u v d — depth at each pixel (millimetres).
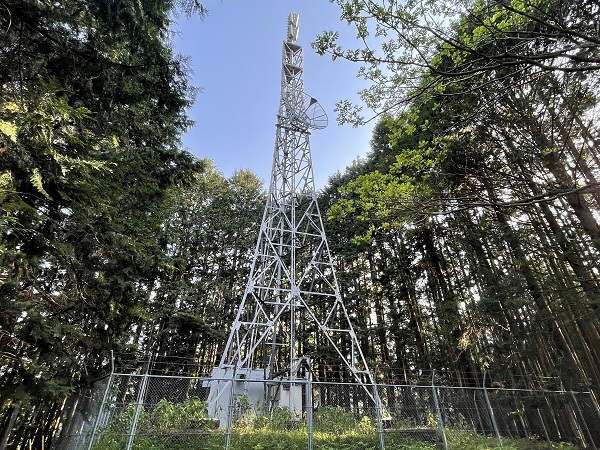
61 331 6344
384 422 9578
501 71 6438
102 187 6902
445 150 7379
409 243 18984
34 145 4125
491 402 10234
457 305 14086
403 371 17859
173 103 7180
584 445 9086
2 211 4160
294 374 12203
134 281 9070
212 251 24531
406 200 6742
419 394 10125
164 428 7574
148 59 6410
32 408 5129
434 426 9188
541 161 9109
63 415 8734
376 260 20875
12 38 4867
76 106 5703
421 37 4613
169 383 10180
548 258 9984
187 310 19672
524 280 11398
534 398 10070
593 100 8609
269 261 15078
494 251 12266
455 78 4992
